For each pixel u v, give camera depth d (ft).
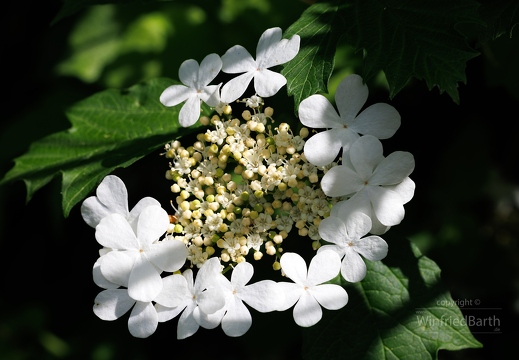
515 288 1.04
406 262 0.73
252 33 1.04
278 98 0.88
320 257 0.66
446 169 1.04
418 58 0.67
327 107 0.67
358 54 0.88
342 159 0.67
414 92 0.93
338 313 0.72
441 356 1.02
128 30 1.05
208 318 0.66
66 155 0.83
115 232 0.67
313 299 0.66
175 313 0.67
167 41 1.05
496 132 1.03
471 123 1.05
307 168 0.68
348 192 0.66
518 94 0.83
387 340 0.71
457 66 0.66
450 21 0.67
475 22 0.66
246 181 0.70
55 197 1.04
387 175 0.66
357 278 0.66
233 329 0.66
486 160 1.04
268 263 0.79
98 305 0.68
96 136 0.83
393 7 0.69
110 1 0.85
